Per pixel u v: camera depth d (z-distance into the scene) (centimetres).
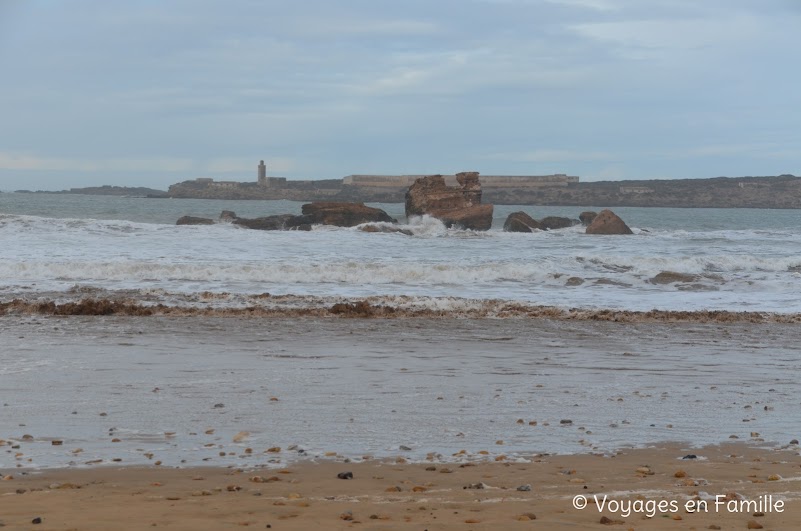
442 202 6291
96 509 556
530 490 637
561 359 1404
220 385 1117
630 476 693
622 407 1018
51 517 530
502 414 964
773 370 1325
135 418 912
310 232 4191
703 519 546
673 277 2681
